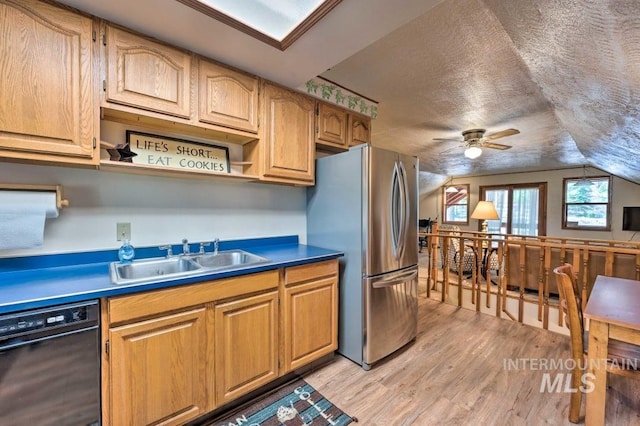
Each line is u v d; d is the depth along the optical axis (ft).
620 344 5.06
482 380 6.54
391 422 5.24
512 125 11.21
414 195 8.38
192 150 6.57
